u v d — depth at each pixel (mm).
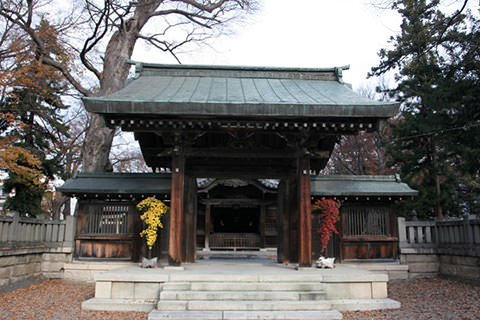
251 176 11312
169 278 7914
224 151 9742
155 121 8977
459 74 15094
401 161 19703
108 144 17188
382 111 8648
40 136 21578
